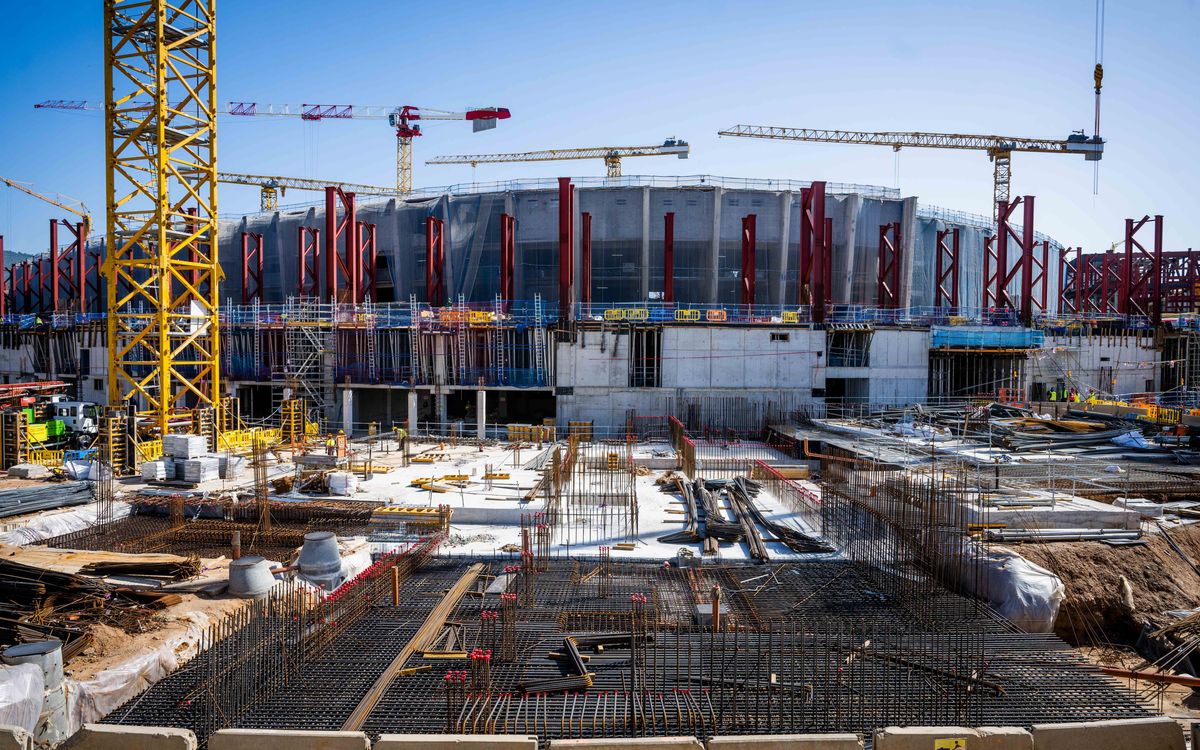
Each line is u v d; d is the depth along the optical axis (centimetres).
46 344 6888
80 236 6906
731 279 6806
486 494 2933
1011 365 5603
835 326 4875
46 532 2419
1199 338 6378
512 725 1162
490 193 6769
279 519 2595
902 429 3772
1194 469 2922
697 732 1135
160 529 2436
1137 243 7038
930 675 1334
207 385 5225
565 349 4700
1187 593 2103
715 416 4678
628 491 2889
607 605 1769
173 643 1451
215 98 3812
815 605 1784
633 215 6588
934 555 1891
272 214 8000
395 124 13350
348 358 5284
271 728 1159
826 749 931
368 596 1734
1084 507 2325
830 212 6919
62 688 1191
